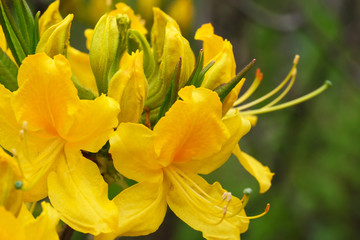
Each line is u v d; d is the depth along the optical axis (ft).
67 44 1.26
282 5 2.68
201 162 1.27
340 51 2.21
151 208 1.24
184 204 1.27
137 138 1.22
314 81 2.33
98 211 1.20
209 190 1.29
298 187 2.33
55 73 1.20
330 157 2.47
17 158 1.18
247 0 2.14
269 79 2.44
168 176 1.26
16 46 1.27
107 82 1.28
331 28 2.20
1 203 1.17
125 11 1.40
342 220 2.36
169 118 1.22
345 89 2.66
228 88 1.25
